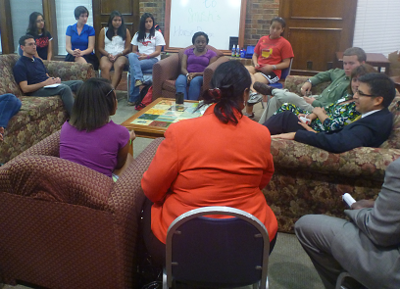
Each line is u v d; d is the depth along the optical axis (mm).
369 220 1275
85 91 1699
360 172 1835
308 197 2062
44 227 1537
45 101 3328
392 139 1972
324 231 1473
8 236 1615
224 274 1217
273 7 5465
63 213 1478
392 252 1260
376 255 1284
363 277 1318
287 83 3656
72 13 6340
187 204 1263
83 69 3898
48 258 1608
